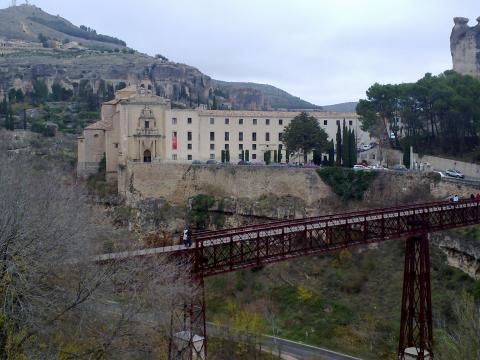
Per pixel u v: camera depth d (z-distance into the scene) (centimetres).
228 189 10244
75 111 17250
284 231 4088
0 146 9738
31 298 2548
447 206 5216
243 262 3828
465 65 14438
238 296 7812
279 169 9938
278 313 7369
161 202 10275
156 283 3384
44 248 2892
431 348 4494
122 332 2991
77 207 5769
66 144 14288
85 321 2798
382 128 10838
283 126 11550
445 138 10225
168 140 11069
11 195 3512
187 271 3559
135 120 10912
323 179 9612
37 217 3219
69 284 2869
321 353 6281
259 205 9881
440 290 7012
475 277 7050
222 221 10088
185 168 10425
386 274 7631
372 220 4497
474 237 7194
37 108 16812
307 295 7581
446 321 6175
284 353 6209
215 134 11256
